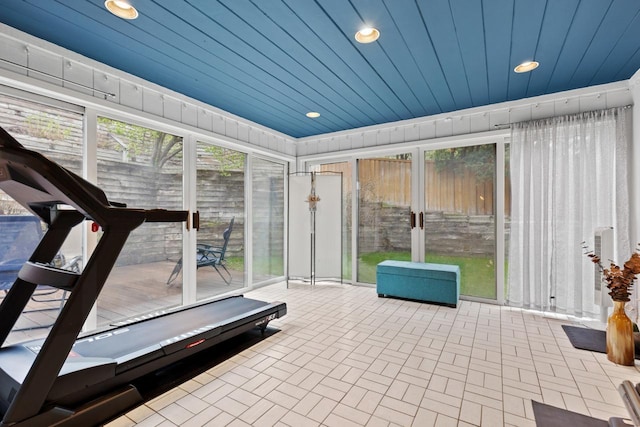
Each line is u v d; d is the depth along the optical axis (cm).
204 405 180
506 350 251
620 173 304
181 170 364
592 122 317
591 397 186
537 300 344
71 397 158
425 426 162
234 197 435
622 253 302
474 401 183
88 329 281
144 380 207
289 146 537
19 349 183
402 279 396
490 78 307
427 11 204
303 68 287
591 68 286
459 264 415
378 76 304
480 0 193
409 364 228
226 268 423
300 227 512
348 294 432
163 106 334
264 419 168
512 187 360
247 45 248
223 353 247
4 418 137
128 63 279
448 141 414
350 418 168
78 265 274
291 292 444
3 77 224
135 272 320
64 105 266
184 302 365
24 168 147
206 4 197
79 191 156
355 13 207
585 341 266
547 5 198
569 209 330
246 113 416
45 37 237
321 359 237
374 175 484
